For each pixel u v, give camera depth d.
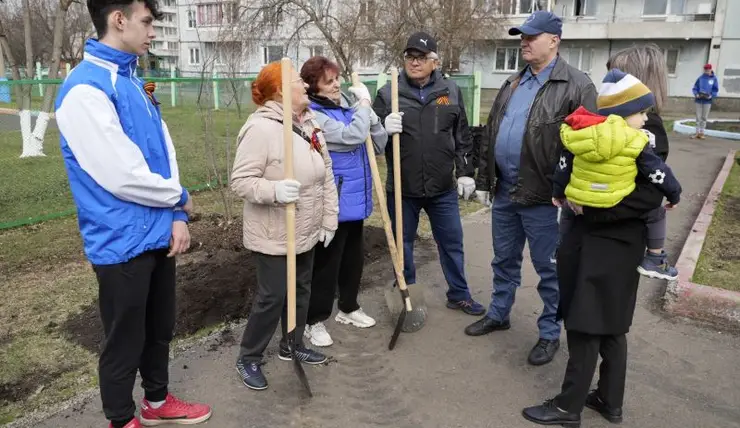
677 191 2.53
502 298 3.79
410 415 2.96
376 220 6.46
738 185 8.38
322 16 11.84
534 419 2.88
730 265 4.83
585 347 2.73
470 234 6.14
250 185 2.80
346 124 3.43
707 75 14.32
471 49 17.50
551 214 3.34
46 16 23.84
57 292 4.32
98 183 2.22
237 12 11.25
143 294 2.42
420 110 3.80
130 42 2.26
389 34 12.37
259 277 3.05
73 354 3.43
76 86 2.17
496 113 3.56
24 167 8.68
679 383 3.23
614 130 2.43
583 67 27.25
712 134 15.16
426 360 3.52
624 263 2.63
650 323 3.97
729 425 2.87
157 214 2.38
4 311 3.99
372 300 4.42
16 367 3.27
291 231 2.84
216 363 3.41
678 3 25.33
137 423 2.62
